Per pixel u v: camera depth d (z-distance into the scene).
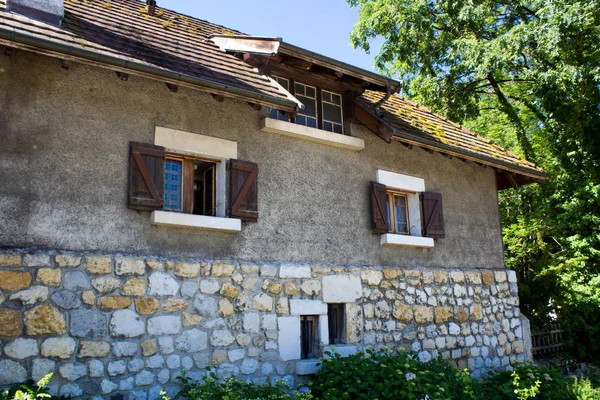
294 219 7.27
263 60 7.30
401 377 6.40
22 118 5.46
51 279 5.31
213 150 6.69
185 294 6.13
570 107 13.61
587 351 11.95
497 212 10.25
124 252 5.85
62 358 5.24
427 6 15.51
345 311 7.49
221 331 6.31
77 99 5.83
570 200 13.77
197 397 5.32
